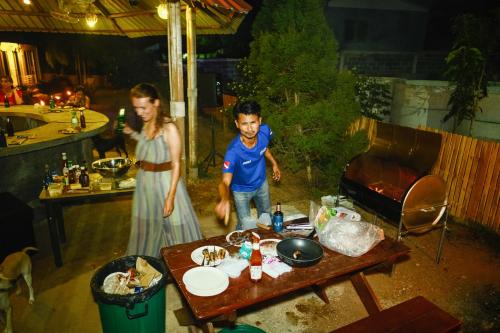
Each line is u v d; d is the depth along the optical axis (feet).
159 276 9.55
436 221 14.34
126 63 73.31
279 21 19.92
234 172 12.29
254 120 10.56
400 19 45.03
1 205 14.34
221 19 22.07
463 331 11.31
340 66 37.63
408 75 39.17
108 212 19.27
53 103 28.17
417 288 13.28
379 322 8.91
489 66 23.52
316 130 20.52
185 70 50.55
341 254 9.85
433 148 14.28
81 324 11.23
